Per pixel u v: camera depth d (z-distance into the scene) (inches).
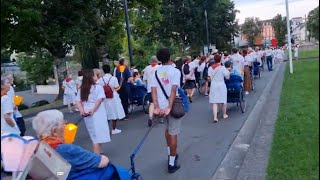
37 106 796.6
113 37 1028.5
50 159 142.1
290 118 346.6
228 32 2186.3
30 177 142.4
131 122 484.4
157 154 319.6
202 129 406.9
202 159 293.7
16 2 619.2
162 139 373.7
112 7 1004.6
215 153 307.9
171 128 264.5
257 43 2994.6
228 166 270.5
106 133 302.0
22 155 137.2
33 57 1402.6
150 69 479.5
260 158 261.6
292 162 219.0
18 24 675.4
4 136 139.8
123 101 506.6
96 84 299.6
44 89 1469.0
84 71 300.5
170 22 1780.3
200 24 1847.9
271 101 525.0
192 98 687.1
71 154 155.3
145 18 1207.6
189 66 630.5
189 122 452.1
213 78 449.1
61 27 775.7
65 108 721.0
